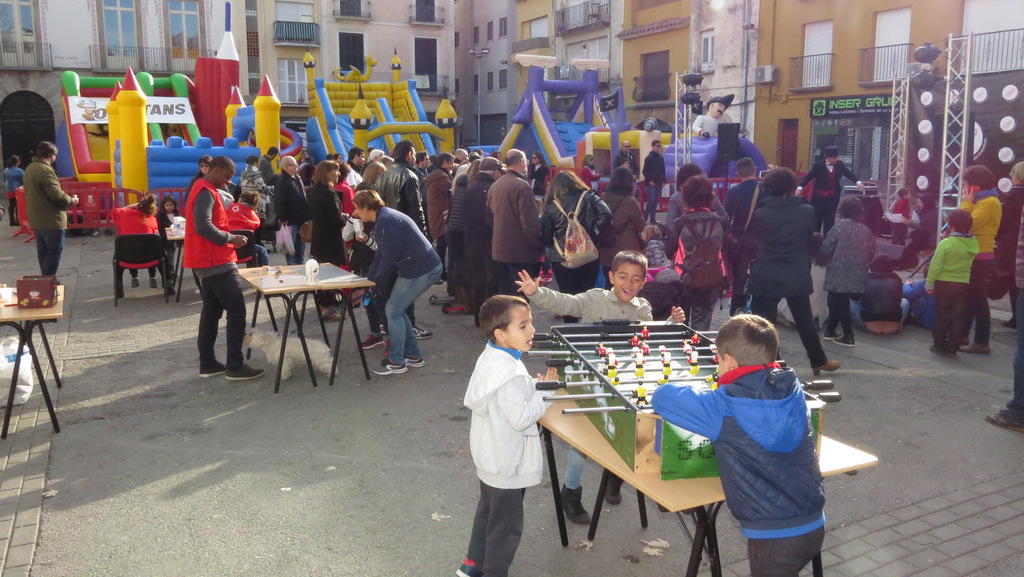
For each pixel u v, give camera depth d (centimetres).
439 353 697
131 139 1521
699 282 605
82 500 410
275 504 407
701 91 2708
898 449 482
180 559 353
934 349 697
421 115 2677
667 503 248
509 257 701
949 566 349
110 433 504
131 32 3391
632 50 3247
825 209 1201
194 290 980
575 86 2292
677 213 852
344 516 395
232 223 936
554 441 498
